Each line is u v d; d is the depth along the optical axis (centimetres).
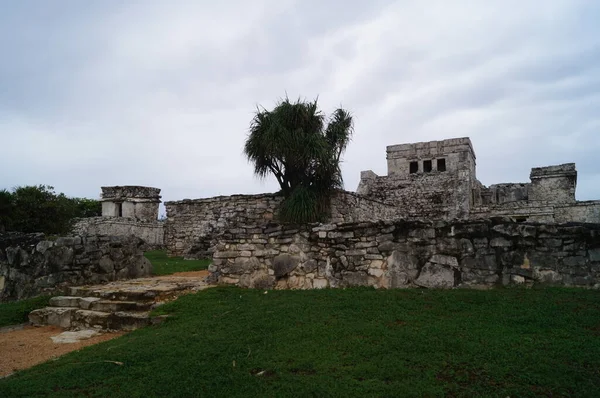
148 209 3016
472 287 780
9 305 932
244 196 1877
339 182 1438
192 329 654
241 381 459
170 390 449
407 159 3400
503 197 3341
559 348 490
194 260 1705
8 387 484
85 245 1073
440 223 823
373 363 485
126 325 756
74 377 506
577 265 725
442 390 414
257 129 1455
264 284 932
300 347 548
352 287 857
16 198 1775
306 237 928
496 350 494
